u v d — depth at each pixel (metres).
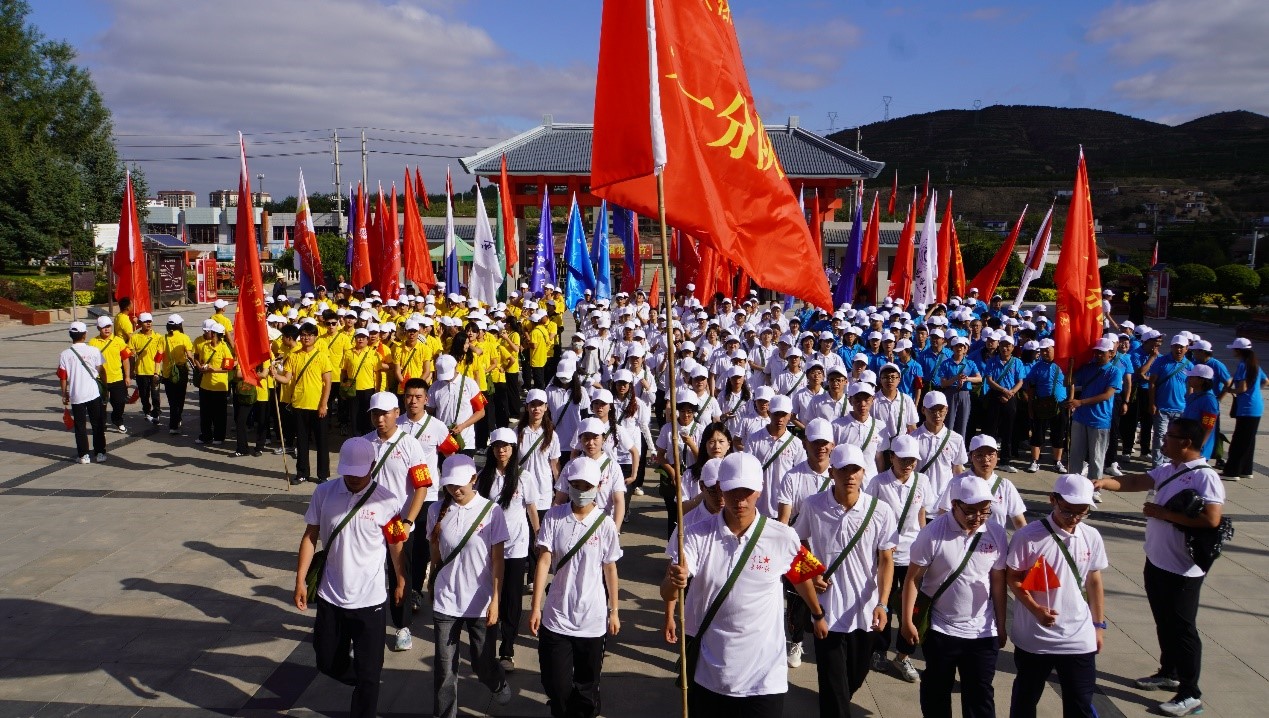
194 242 78.12
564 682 6.20
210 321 15.52
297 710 6.92
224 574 9.66
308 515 6.47
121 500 12.34
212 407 15.59
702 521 5.41
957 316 18.77
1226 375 14.25
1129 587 9.52
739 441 9.15
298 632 8.28
